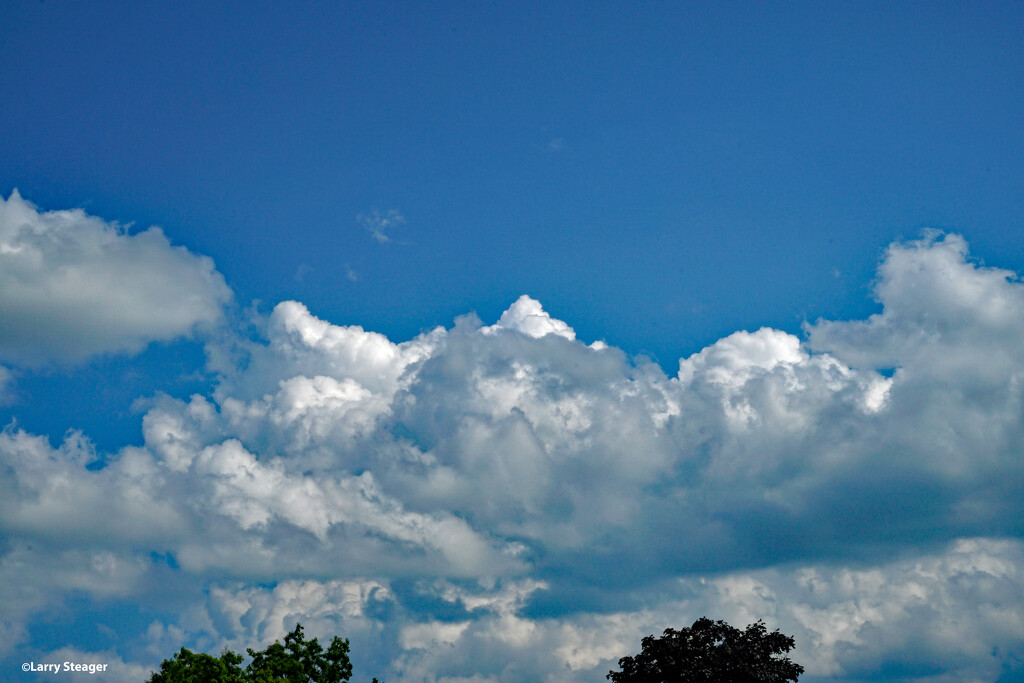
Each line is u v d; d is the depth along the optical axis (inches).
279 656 2256.4
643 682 2188.7
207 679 1934.1
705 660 2167.8
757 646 2210.9
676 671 2164.1
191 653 2014.0
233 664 2063.2
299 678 2218.3
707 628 2272.4
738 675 2143.2
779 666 2174.0
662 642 2229.3
